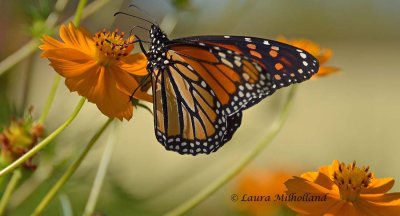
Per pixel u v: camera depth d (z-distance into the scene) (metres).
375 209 0.75
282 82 0.75
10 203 0.82
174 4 0.87
